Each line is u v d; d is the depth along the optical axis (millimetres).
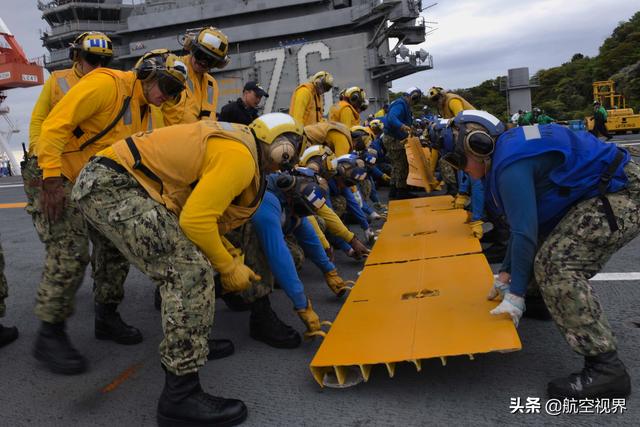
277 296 3939
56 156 2566
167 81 2715
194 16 34156
